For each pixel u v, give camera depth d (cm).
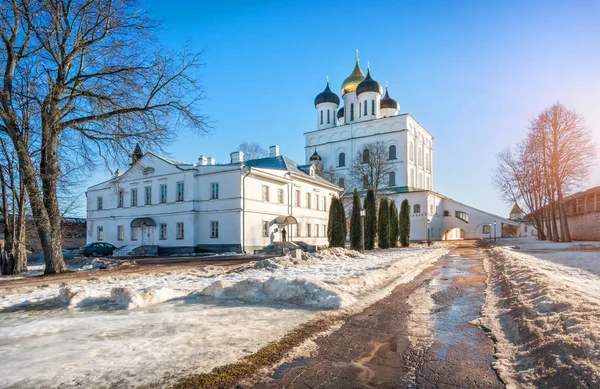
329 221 2889
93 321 641
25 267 1858
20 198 1808
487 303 789
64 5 1524
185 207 3167
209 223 3106
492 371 428
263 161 4056
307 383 400
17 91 1476
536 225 5116
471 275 1286
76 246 4550
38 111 1492
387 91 7419
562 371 379
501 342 525
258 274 1248
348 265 1521
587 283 888
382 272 1198
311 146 7206
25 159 1505
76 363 445
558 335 461
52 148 1550
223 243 3019
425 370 435
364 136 6556
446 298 859
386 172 5684
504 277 1069
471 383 398
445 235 6812
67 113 1570
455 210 6606
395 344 529
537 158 4056
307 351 495
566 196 4384
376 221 3284
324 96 7362
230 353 480
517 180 4528
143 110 1598
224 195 3042
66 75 1589
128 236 3550
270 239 3312
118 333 567
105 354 474
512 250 2427
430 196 5969
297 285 823
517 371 420
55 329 594
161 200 3338
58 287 1045
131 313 697
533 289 753
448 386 392
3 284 1179
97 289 963
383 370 436
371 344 529
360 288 934
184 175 3200
